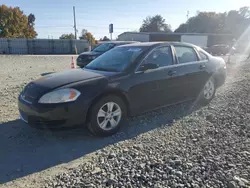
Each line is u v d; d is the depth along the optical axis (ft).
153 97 15.08
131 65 14.33
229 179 8.75
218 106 18.39
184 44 17.63
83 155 11.34
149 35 162.91
